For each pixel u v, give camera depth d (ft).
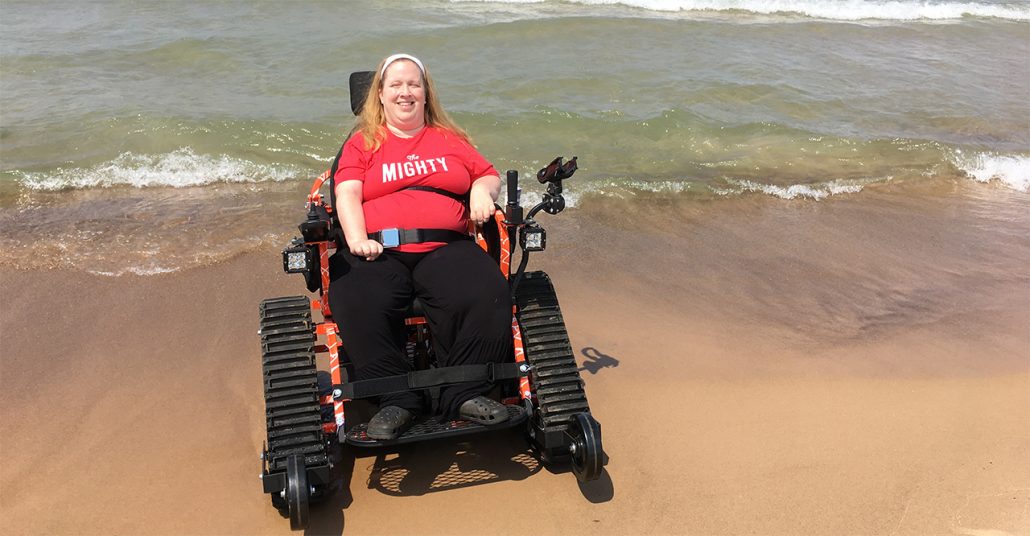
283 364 10.39
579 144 27.07
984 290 18.33
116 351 14.49
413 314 11.16
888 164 27.22
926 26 49.06
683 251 20.03
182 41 35.86
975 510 10.93
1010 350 15.57
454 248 11.05
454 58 35.01
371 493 11.11
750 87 33.58
